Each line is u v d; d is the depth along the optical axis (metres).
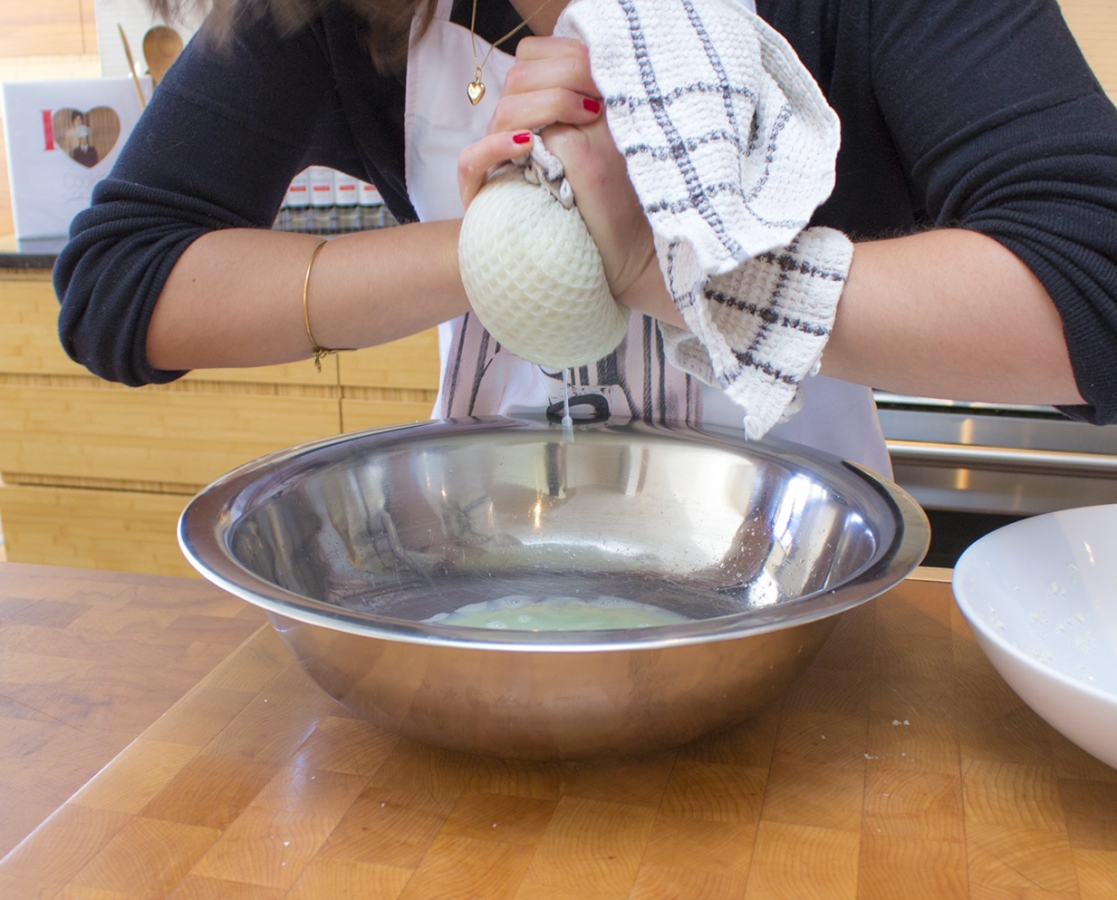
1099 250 0.42
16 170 1.48
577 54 0.42
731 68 0.41
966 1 0.49
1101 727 0.38
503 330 0.44
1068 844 0.38
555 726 0.39
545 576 0.64
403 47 0.64
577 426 0.68
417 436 0.66
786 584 0.57
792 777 0.42
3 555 1.88
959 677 0.50
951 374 0.45
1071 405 0.48
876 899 0.35
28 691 0.52
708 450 0.65
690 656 0.37
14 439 1.61
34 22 1.84
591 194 0.42
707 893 0.36
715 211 0.38
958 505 1.13
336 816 0.40
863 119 0.58
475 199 0.44
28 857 0.38
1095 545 0.54
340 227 1.51
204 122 0.59
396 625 0.37
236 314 0.58
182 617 0.60
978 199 0.47
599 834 0.39
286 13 0.58
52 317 1.51
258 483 0.56
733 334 0.43
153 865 0.37
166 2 0.61
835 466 0.59
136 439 1.57
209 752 0.44
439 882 0.36
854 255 0.45
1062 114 0.45
